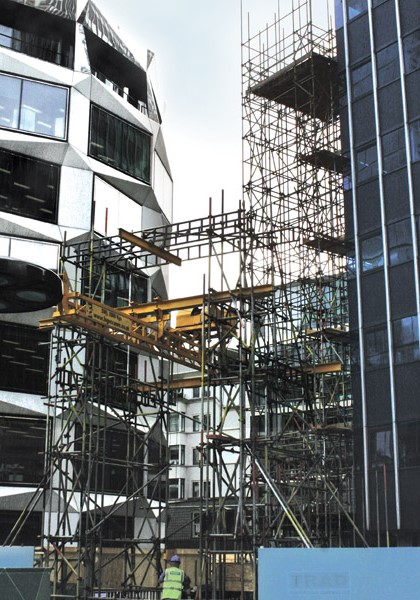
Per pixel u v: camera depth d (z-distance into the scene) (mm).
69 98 54500
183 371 93562
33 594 22688
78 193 53250
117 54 59031
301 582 21125
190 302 36500
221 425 30203
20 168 51656
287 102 49656
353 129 42656
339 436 39969
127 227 56812
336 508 40250
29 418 48125
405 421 36531
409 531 35219
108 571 46188
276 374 33219
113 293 53500
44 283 27219
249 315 32406
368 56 42719
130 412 38531
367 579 20281
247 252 32500
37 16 54406
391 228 39375
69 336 49844
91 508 48219
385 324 38625
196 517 34500
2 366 47938
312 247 46562
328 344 47938
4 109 52031
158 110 64188
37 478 47500
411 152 39156
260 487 38969
